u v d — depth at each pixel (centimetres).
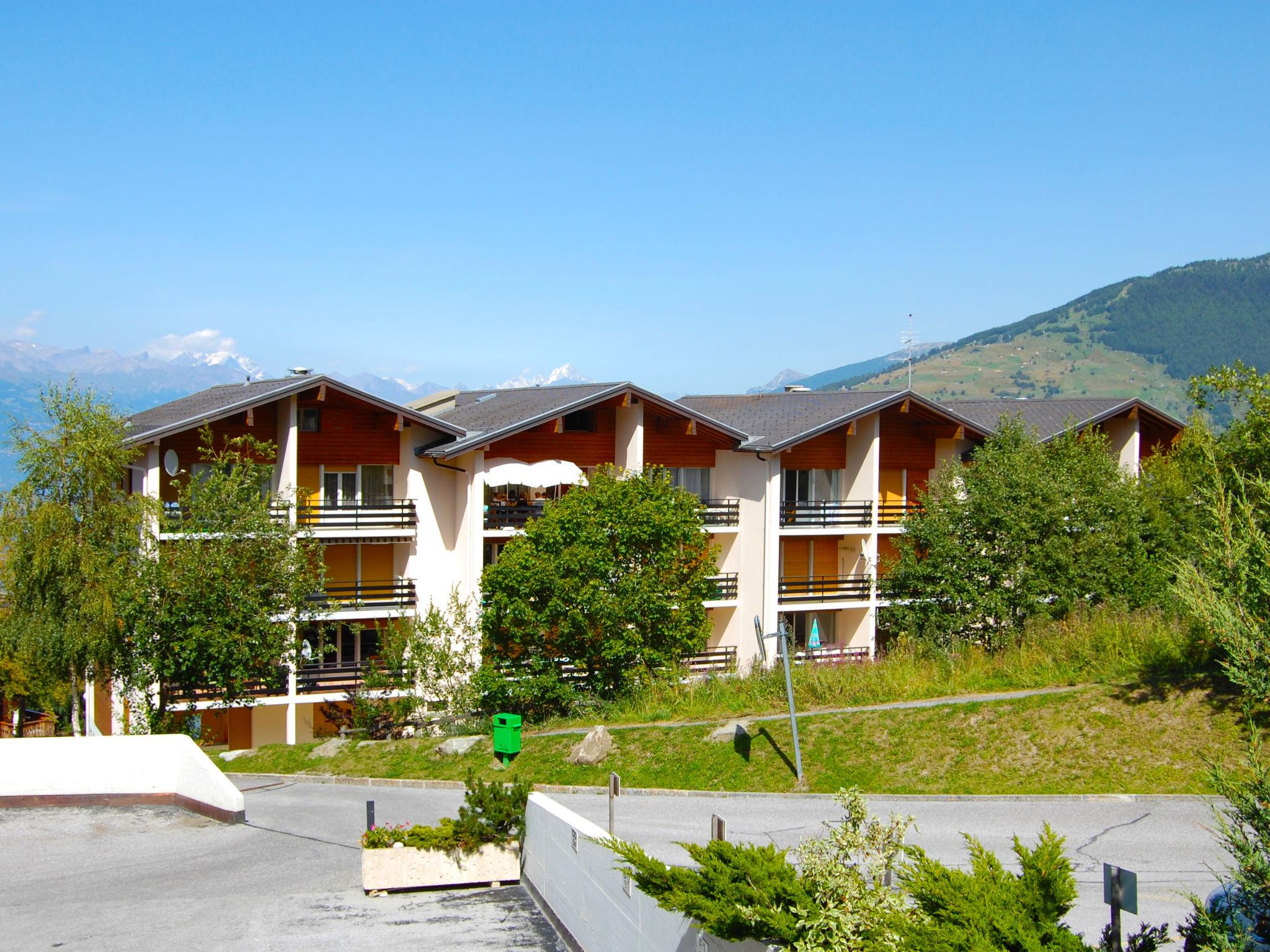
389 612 3578
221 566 2892
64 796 2489
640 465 3797
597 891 1352
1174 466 3594
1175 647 2480
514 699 3158
